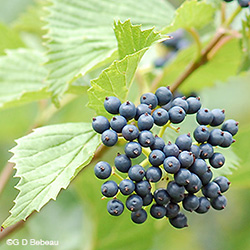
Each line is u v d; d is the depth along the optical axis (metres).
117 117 0.60
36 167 0.62
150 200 0.60
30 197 0.60
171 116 0.61
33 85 0.73
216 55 0.75
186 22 0.69
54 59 0.67
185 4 0.67
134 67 0.61
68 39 0.68
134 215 0.60
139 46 0.62
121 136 0.61
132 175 0.59
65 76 0.67
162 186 0.70
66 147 0.62
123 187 0.59
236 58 0.75
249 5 0.69
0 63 0.74
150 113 0.60
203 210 0.60
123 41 0.62
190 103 0.61
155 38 0.62
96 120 0.60
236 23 0.74
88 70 0.65
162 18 0.70
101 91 0.61
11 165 0.75
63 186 0.60
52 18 0.69
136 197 0.59
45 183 0.61
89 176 0.75
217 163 0.61
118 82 0.61
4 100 0.72
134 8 0.70
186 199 0.60
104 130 0.60
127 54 0.62
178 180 0.59
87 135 0.63
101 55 0.67
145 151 0.61
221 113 0.61
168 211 0.60
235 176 0.74
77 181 0.75
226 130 0.62
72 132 0.63
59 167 0.62
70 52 0.67
